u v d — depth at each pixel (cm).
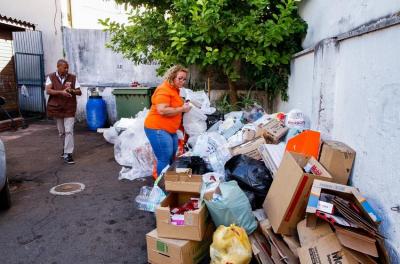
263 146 358
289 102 557
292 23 504
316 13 447
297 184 249
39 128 912
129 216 376
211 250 256
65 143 580
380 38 243
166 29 616
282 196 266
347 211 225
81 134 841
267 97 656
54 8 980
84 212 387
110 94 952
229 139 441
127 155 556
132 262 289
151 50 671
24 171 541
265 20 595
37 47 1006
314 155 323
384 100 236
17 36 1013
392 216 220
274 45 519
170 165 393
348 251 209
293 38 542
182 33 544
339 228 217
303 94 461
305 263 226
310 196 237
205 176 333
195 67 680
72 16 1039
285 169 277
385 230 229
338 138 326
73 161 592
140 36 632
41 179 502
